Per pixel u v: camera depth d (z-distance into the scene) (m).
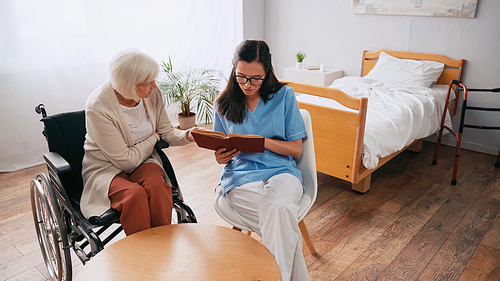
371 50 3.75
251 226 1.46
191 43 3.86
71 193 1.61
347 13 3.80
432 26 3.31
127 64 1.42
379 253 1.88
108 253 1.18
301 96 2.92
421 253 1.88
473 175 2.78
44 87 2.91
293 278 1.42
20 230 2.10
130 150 1.57
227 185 1.55
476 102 3.24
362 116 2.07
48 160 1.48
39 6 2.77
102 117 1.49
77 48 3.01
